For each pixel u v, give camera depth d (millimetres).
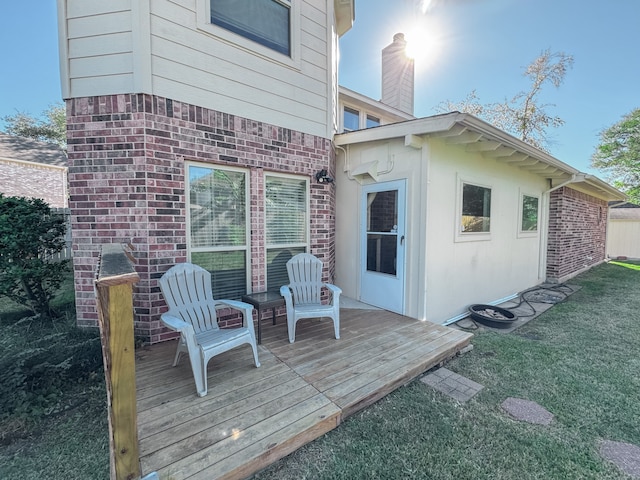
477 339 4012
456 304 4844
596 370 3178
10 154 11852
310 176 4305
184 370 2678
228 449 1786
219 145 3461
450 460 1966
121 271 1474
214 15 3426
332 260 5199
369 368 2795
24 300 3590
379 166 4699
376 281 4809
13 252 3418
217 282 3596
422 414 2406
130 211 3059
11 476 1810
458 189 4672
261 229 3830
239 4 3598
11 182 11500
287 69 4016
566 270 8070
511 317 4699
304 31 4176
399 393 2686
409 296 4305
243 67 3619
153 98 3033
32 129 18250
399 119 9211
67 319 3441
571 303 5871
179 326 2291
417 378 2943
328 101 4508
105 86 3025
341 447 2043
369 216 4938
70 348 2695
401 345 3307
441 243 4445
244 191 3742
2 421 2148
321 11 4387
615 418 2410
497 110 14844
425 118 3781
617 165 17406
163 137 3104
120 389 1435
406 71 9695
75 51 3049
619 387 2857
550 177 7180
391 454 2000
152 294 3117
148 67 2998
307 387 2463
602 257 11711
